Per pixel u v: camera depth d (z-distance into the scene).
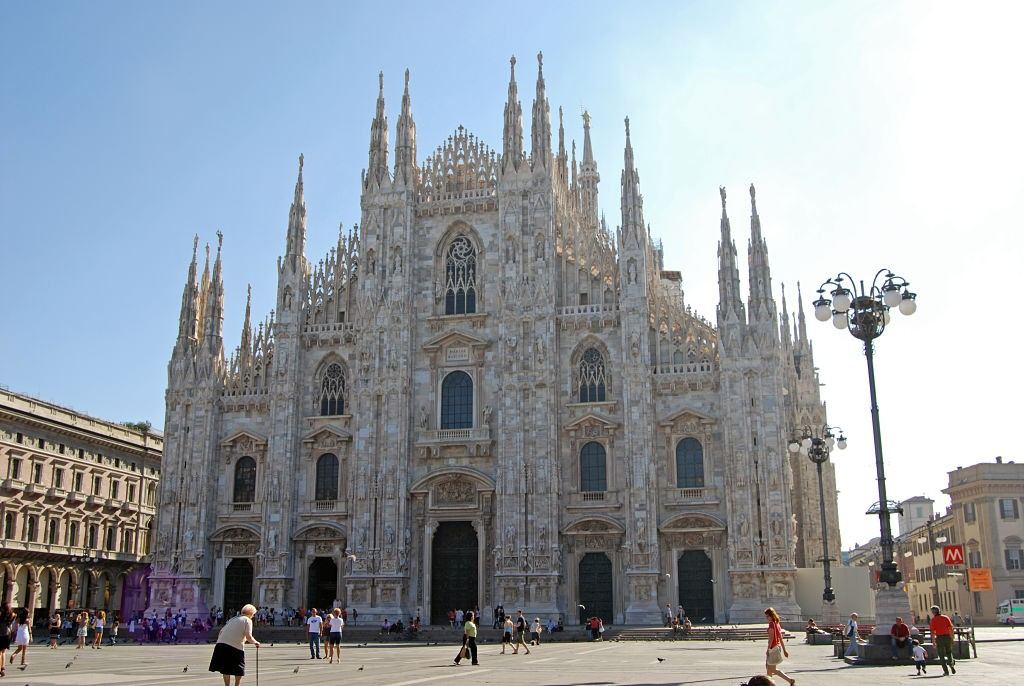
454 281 89.31
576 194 113.31
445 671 39.88
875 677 33.59
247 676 37.00
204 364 90.12
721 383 79.56
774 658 30.11
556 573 78.69
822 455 60.47
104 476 114.12
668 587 77.88
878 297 40.31
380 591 81.88
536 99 89.44
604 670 39.38
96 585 112.25
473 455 83.88
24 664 44.66
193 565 85.81
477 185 90.81
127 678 36.00
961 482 131.38
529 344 83.81
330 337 89.25
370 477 84.31
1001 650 53.00
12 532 97.44
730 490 77.44
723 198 83.00
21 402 100.69
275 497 85.62
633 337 81.50
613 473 80.56
